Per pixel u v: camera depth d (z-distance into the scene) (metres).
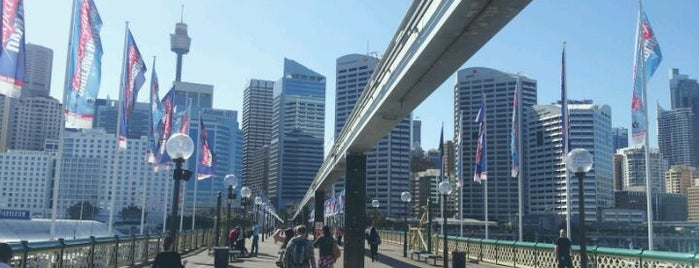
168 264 8.88
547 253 23.05
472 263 28.70
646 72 22.41
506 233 68.38
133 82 26.73
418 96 17.73
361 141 25.30
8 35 16.16
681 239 66.38
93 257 18.08
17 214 88.44
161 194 82.38
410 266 27.41
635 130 22.53
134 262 22.94
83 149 89.56
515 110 29.95
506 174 65.44
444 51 13.14
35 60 105.81
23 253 13.01
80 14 20.89
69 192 97.12
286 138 170.50
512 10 10.68
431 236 35.50
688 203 106.00
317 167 173.25
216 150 100.50
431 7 12.38
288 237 15.52
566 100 25.03
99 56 21.16
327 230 12.43
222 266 16.69
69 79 20.86
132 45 26.47
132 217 96.06
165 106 30.94
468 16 10.99
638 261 17.41
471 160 61.19
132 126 83.44
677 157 123.19
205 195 103.56
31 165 92.06
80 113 20.95
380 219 84.75
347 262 26.08
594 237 70.94
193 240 37.94
